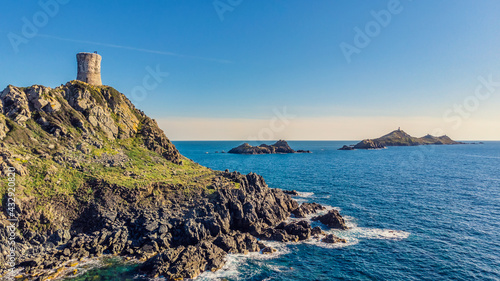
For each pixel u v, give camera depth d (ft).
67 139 268.21
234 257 192.44
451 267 183.11
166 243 201.36
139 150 320.50
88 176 234.17
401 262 189.57
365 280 169.48
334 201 337.31
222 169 649.61
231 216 234.99
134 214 222.89
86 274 167.94
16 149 227.20
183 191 253.44
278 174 559.38
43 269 170.81
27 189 202.39
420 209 304.30
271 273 174.91
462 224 257.96
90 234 204.33
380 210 299.38
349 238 226.38
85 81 346.54
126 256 189.47
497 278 170.50
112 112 337.11
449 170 633.20
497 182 475.72
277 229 229.45
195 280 164.76
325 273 176.35
